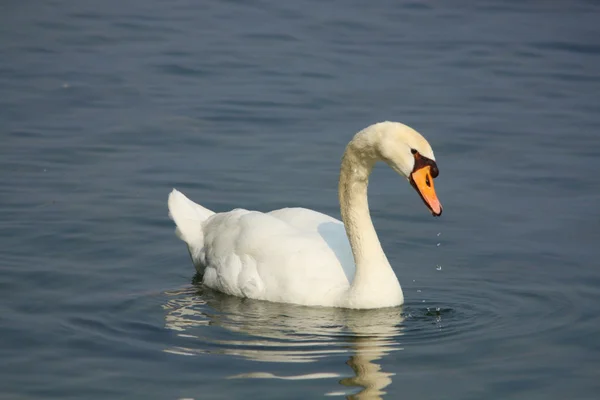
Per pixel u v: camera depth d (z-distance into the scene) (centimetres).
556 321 1241
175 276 1418
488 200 1694
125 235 1535
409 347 1155
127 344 1153
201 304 1307
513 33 2736
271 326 1220
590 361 1117
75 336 1174
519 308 1292
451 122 2072
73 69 2348
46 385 1044
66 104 2122
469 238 1545
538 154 1906
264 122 2056
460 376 1074
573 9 2984
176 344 1155
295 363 1103
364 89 2267
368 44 2614
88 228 1548
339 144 1941
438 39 2672
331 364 1102
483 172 1820
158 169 1805
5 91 2178
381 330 1209
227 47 2553
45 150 1869
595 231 1555
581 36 2709
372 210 1666
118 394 1023
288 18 2836
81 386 1041
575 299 1316
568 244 1509
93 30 2662
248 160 1859
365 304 1275
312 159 1867
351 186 1293
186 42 2581
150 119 2053
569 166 1847
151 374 1070
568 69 2452
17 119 2020
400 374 1078
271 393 1023
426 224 1605
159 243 1520
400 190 1766
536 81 2358
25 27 2662
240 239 1362
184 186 1733
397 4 3025
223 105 2148
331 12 2912
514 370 1091
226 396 1017
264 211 1639
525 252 1484
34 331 1187
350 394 1023
